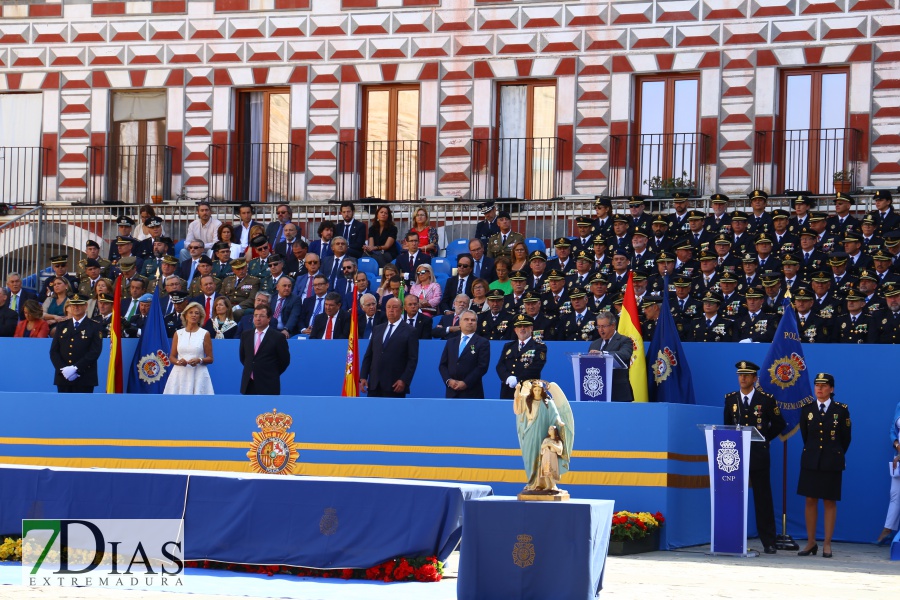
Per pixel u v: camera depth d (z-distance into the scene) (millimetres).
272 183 36000
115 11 37094
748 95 32375
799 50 31984
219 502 17047
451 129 34656
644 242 27859
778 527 22828
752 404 20812
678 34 32969
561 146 33750
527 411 14773
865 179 31359
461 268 28109
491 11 34469
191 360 24047
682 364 23094
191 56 36562
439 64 34812
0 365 27312
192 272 30562
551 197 33781
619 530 19250
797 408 21609
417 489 16391
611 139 33312
